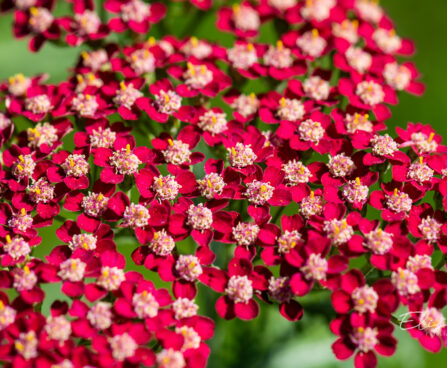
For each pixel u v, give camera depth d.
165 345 0.14
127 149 0.16
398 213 0.16
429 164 0.16
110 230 0.15
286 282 0.15
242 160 0.16
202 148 0.17
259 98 0.17
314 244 0.15
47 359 0.14
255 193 0.16
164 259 0.15
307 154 0.16
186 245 0.16
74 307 0.15
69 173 0.16
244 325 0.17
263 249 0.16
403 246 0.15
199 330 0.15
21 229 0.15
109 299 0.15
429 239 0.15
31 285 0.15
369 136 0.16
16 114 0.17
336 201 0.16
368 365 0.15
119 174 0.16
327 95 0.17
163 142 0.16
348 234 0.15
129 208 0.16
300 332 0.17
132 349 0.14
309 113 0.17
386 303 0.15
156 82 0.17
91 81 0.17
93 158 0.16
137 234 0.15
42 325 0.15
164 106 0.17
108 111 0.17
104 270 0.15
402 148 0.17
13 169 0.16
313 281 0.15
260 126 0.17
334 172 0.16
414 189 0.16
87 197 0.16
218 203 0.16
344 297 0.15
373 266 0.15
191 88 0.17
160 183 0.16
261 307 0.17
